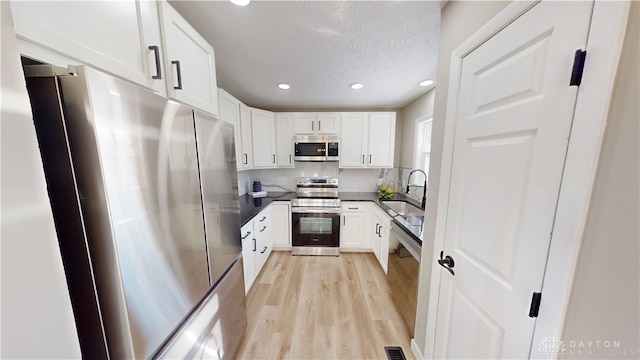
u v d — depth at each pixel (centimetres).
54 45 55
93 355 66
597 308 50
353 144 308
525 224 68
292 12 115
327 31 132
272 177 349
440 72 116
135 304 66
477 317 91
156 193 74
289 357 145
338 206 290
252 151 274
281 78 207
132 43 79
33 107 53
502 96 77
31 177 39
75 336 47
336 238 293
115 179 60
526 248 68
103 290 62
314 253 296
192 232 94
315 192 338
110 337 65
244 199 296
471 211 94
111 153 59
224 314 125
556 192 59
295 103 302
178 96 102
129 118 64
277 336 162
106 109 57
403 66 180
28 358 40
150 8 87
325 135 304
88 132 55
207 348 108
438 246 118
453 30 104
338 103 302
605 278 48
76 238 59
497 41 78
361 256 293
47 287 42
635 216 43
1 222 36
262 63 175
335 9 113
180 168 87
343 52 157
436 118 120
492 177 82
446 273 112
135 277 66
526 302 68
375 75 199
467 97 95
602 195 49
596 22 49
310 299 204
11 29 37
